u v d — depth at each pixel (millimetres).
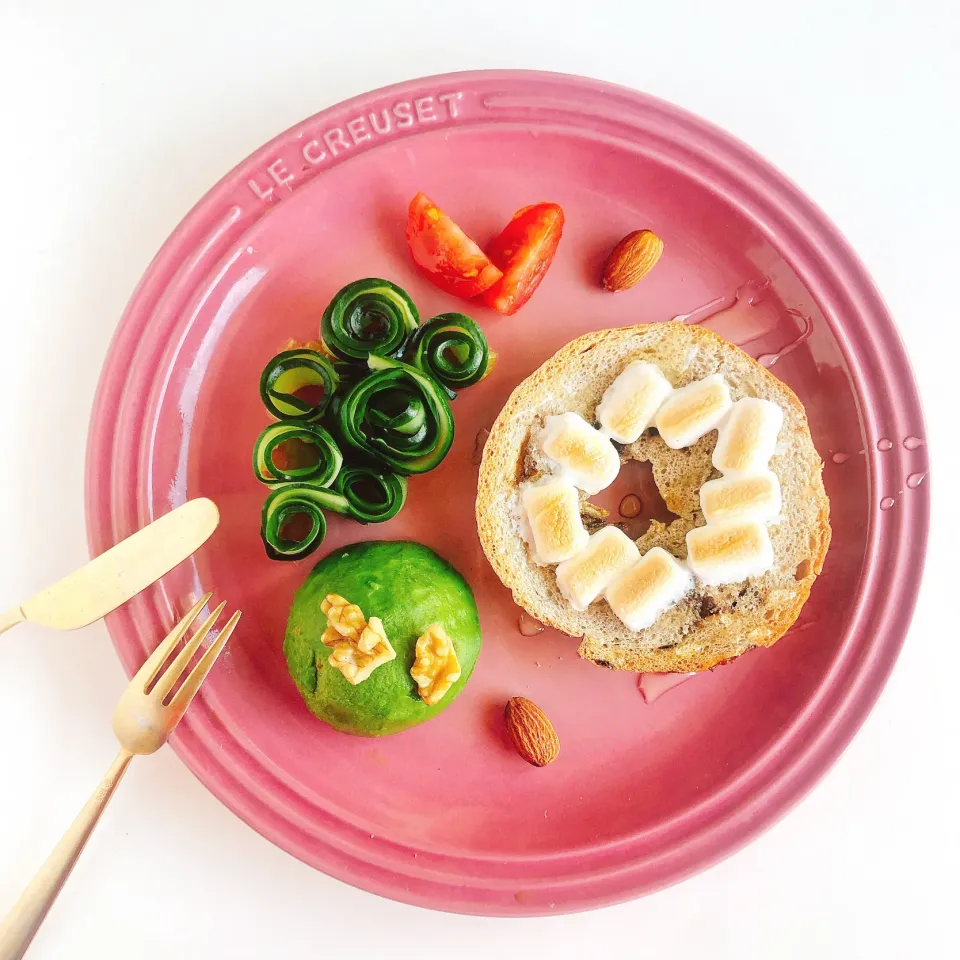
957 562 325
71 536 304
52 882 268
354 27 313
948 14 325
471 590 309
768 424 292
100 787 276
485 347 298
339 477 299
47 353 305
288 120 310
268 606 304
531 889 296
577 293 314
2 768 301
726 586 300
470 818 305
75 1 307
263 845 310
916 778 327
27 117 306
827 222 304
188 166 309
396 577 287
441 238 292
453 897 294
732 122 321
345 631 275
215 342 302
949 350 326
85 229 307
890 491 308
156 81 309
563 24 317
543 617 301
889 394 307
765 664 313
